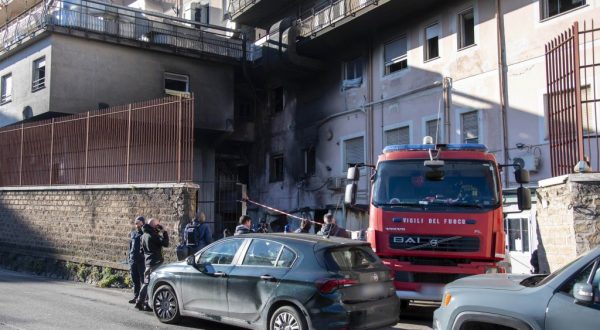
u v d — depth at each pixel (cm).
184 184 1273
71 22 2088
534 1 1487
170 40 2331
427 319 962
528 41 1494
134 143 1416
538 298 456
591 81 1298
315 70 2256
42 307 993
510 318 462
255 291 736
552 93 958
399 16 1880
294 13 2447
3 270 1688
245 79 2602
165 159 1336
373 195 912
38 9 2212
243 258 779
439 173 890
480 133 1603
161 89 2297
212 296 793
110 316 923
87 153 1537
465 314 494
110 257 1408
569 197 805
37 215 1666
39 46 2114
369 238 897
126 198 1391
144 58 2264
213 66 2455
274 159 2566
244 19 2611
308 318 666
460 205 866
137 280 1079
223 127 2445
